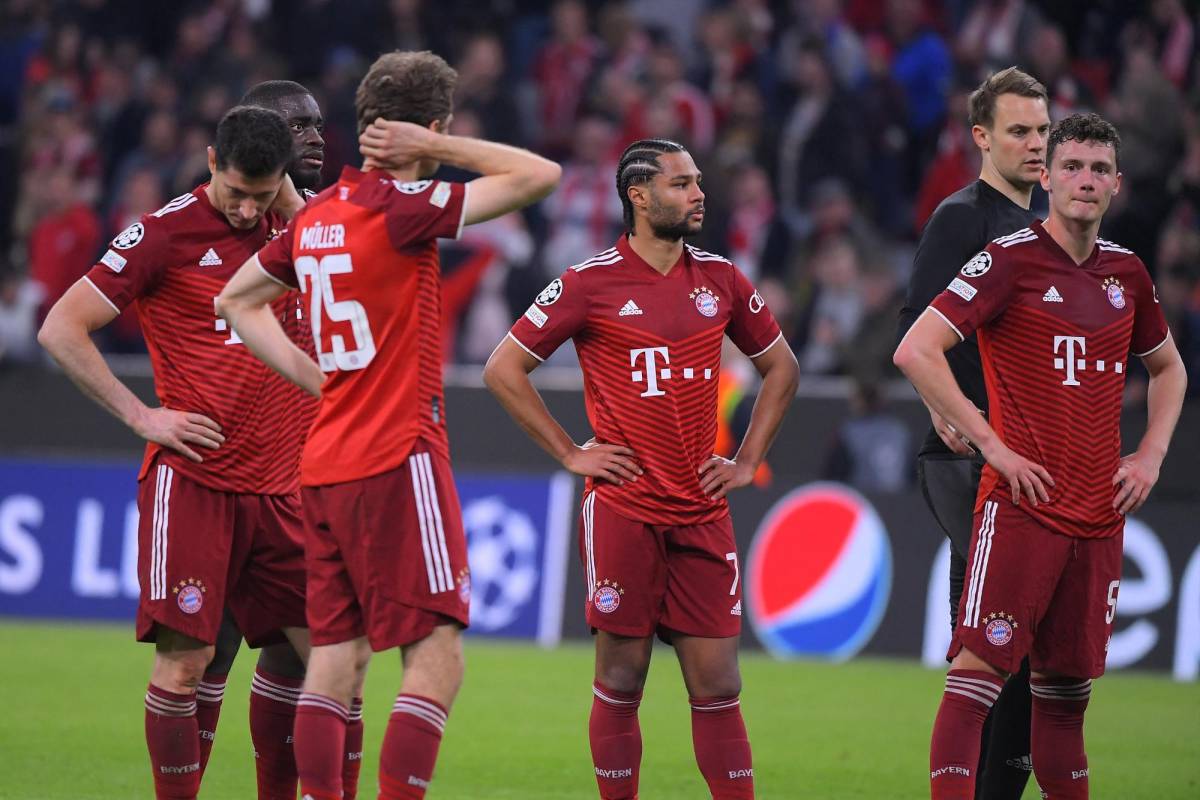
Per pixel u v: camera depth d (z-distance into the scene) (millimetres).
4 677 31906
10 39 57344
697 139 51219
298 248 16859
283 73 54781
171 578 18484
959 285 18016
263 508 19062
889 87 51094
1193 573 36000
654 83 52094
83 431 43844
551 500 39562
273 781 19562
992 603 17906
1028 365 18000
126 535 41000
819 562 37969
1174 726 29406
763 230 48844
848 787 23734
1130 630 36188
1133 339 18875
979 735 18031
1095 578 18000
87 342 18516
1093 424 17922
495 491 40000
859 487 38062
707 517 18828
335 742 16484
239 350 18828
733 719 18641
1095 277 18125
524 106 54906
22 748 25250
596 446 18906
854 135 50281
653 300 18828
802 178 50562
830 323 45844
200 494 18688
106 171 53219
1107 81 50031
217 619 18719
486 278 48094
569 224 48969
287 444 19281
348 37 54594
